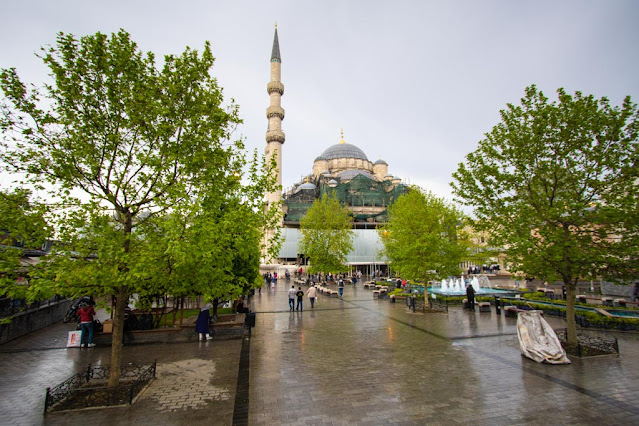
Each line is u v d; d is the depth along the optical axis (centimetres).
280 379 931
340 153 11400
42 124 745
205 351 1241
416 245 2147
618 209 1018
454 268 2234
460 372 971
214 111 896
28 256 1555
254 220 968
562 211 1058
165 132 810
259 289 3478
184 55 856
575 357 1101
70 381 830
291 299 2220
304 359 1123
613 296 2520
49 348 1310
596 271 1122
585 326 1549
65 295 759
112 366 817
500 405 748
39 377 980
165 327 1502
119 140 789
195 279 950
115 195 796
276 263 7381
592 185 1087
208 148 886
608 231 1089
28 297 648
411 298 2205
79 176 771
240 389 861
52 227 745
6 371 1035
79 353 1238
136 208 850
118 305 836
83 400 772
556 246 1065
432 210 2325
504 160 1252
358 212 9056
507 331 1528
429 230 2286
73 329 1695
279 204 1112
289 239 7800
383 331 1552
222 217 946
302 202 9519
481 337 1416
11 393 855
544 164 1145
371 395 812
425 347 1259
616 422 666
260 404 768
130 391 772
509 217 1215
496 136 1262
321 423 675
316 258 4294
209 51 877
